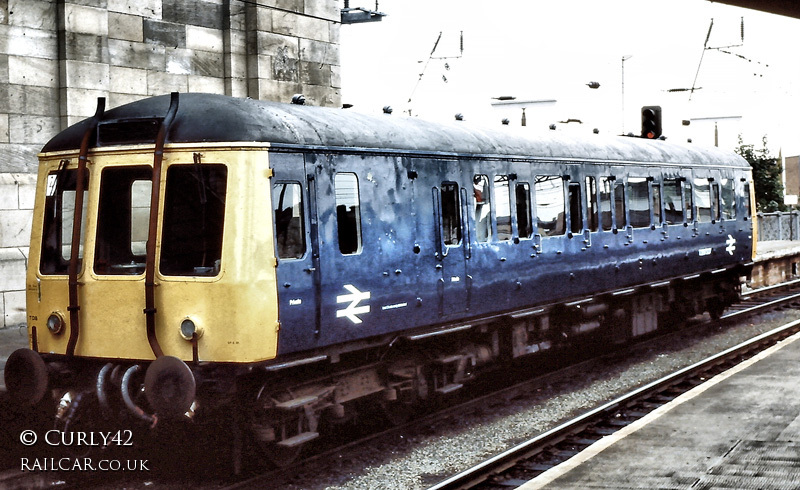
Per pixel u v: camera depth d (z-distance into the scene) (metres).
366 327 9.33
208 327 7.96
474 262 11.12
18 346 12.25
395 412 10.37
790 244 35.09
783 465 7.30
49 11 14.53
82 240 8.59
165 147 8.20
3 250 13.84
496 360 12.28
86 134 8.62
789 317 19.72
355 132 9.39
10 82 14.03
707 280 18.75
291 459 8.66
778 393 10.01
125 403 8.05
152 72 15.87
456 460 9.07
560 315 13.77
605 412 10.63
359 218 9.30
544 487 6.89
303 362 8.46
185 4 16.39
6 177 13.87
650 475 7.12
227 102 8.36
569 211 13.33
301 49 18.27
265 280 8.01
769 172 42.44
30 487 7.89
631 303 15.69
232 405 8.19
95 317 8.48
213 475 8.38
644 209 15.62
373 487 8.15
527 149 12.42
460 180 10.98
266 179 8.09
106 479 8.22
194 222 8.09
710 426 8.64
